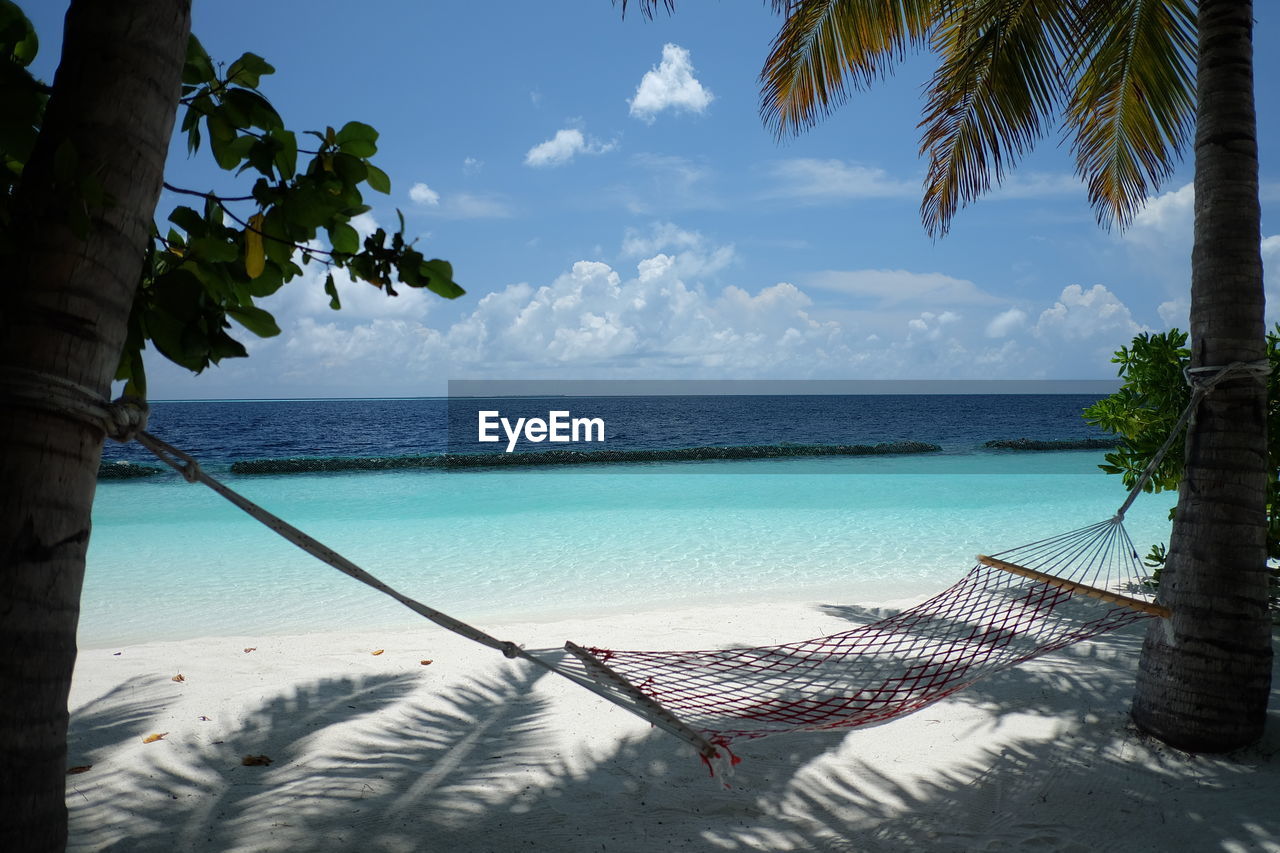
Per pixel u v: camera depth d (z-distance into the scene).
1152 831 3.46
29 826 1.71
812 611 7.33
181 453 1.99
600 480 22.89
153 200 1.89
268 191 2.14
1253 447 4.20
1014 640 6.28
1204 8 4.36
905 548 11.34
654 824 3.58
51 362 1.72
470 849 3.37
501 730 4.62
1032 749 4.27
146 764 4.15
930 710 4.84
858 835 3.48
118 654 6.06
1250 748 4.17
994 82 6.95
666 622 6.98
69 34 1.83
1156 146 7.62
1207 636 4.16
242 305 2.23
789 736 4.50
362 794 3.84
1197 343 4.30
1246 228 4.21
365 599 8.48
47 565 1.73
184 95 2.19
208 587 9.09
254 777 4.03
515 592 8.82
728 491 19.44
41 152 1.79
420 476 24.03
